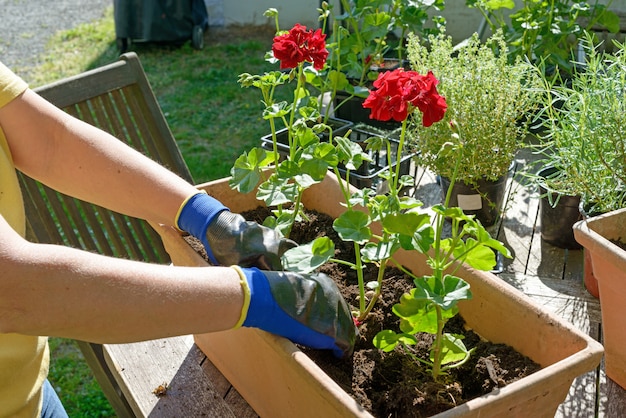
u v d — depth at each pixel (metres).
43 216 1.69
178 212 1.13
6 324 0.81
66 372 2.63
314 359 1.06
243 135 4.00
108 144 1.16
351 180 1.72
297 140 1.35
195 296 0.87
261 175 1.43
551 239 1.62
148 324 0.85
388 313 1.19
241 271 0.94
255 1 5.38
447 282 0.95
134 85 1.81
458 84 1.65
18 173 1.64
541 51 2.39
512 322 1.03
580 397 1.18
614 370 1.21
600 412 1.15
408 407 0.98
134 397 1.21
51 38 5.76
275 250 1.09
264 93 1.35
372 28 2.33
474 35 1.78
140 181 1.14
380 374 1.05
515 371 1.00
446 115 1.64
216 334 1.18
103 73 1.75
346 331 1.04
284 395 1.03
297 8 5.26
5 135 1.13
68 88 1.71
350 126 2.08
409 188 1.87
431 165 1.72
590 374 1.23
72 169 1.15
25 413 1.07
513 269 1.56
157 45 5.34
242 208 1.46
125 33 5.14
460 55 1.72
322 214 1.45
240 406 1.18
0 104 1.11
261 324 0.94
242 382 1.17
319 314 0.99
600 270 1.15
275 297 0.95
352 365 1.07
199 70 4.86
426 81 1.00
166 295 0.85
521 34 2.41
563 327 0.96
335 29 2.31
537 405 0.92
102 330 0.84
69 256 0.83
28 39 5.77
